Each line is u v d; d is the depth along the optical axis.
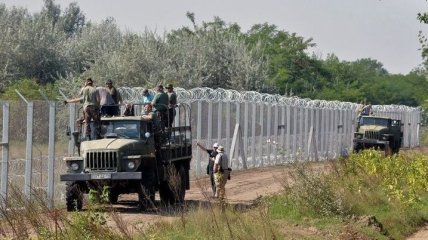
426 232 45.78
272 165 86.56
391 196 50.34
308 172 47.53
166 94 48.84
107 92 48.75
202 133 71.56
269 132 87.12
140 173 43.66
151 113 46.91
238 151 79.81
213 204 43.88
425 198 55.00
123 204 48.41
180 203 47.84
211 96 80.88
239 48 124.50
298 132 95.50
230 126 78.50
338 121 109.38
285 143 91.31
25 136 44.50
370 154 64.25
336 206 44.44
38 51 114.00
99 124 46.12
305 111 97.44
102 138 45.94
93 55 119.31
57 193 48.47
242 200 51.38
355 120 115.00
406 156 74.06
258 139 84.75
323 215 43.81
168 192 48.06
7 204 29.41
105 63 107.94
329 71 194.50
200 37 123.75
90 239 28.80
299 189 45.41
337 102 112.44
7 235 28.27
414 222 47.41
